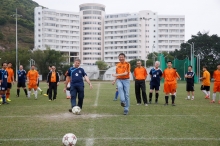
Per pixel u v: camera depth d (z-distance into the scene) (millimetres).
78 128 6715
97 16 108688
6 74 12219
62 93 19641
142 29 104000
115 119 8039
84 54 109938
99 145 5188
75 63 9039
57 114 9023
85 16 108625
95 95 17531
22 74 16484
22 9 128750
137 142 5402
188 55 63344
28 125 7094
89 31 108562
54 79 14148
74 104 8984
